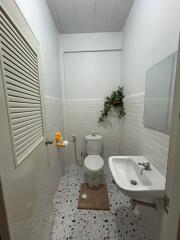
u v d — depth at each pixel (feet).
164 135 3.26
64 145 5.18
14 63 2.22
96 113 7.97
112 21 6.33
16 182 2.04
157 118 3.51
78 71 7.68
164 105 3.18
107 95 7.82
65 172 7.72
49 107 5.22
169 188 1.43
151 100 3.82
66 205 5.33
